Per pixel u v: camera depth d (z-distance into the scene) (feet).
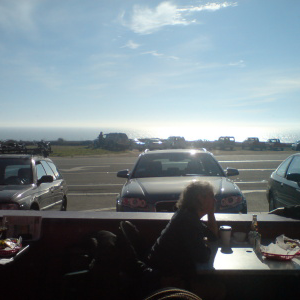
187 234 12.30
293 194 26.27
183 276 12.30
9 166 27.20
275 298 14.23
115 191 49.24
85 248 13.30
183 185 24.16
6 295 15.15
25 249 13.24
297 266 11.73
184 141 160.56
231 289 14.34
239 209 22.84
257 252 12.90
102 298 11.84
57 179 31.53
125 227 13.75
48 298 15.08
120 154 123.85
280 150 156.15
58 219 15.46
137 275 12.40
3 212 16.19
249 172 69.05
